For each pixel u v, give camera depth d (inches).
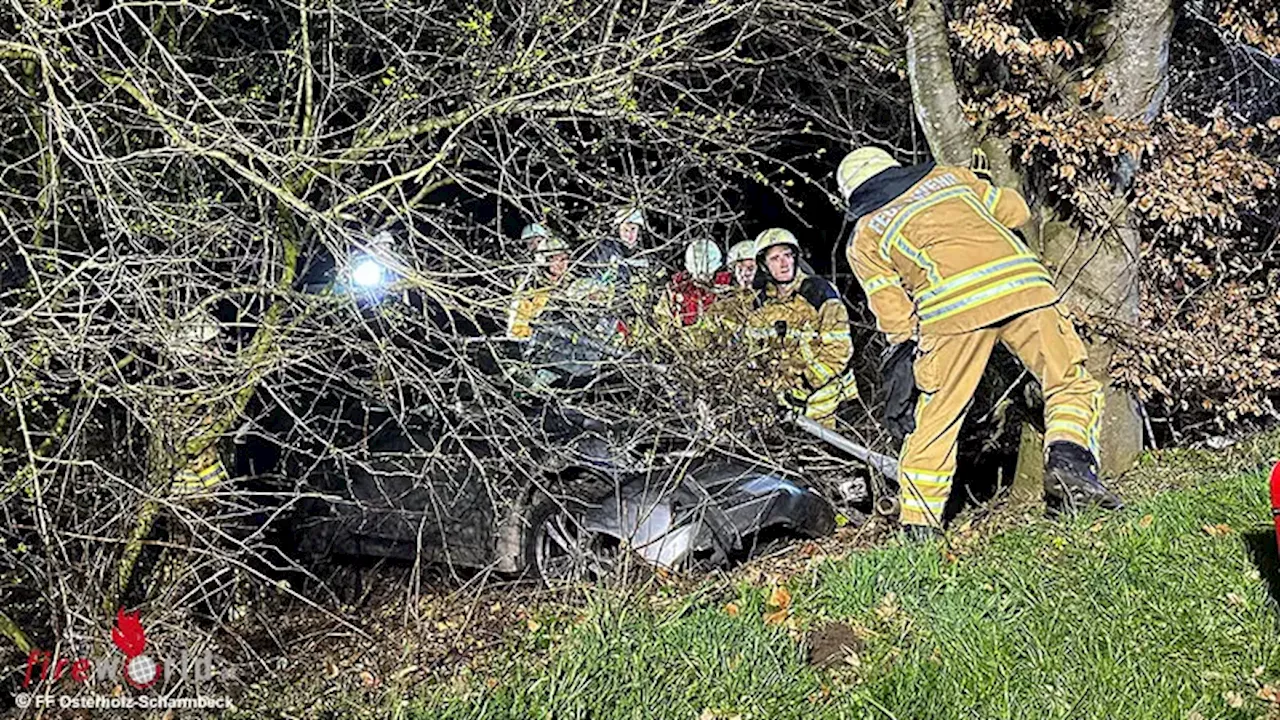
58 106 174.6
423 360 209.5
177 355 184.9
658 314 238.4
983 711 157.9
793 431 263.1
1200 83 314.2
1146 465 285.7
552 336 227.1
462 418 217.2
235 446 244.8
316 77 235.1
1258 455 283.0
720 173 310.2
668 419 241.4
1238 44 295.6
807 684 167.2
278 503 254.4
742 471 248.7
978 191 235.6
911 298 235.3
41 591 201.2
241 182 220.1
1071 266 274.1
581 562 233.8
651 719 160.6
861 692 163.2
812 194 379.9
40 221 201.5
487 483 212.2
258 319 205.3
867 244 233.3
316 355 200.7
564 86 216.1
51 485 202.5
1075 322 272.8
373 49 238.2
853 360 300.7
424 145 242.1
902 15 263.3
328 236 188.9
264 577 203.5
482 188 221.5
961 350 227.3
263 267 201.0
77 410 195.0
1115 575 192.7
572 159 255.6
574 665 171.9
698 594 201.0
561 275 213.6
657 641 178.5
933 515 231.1
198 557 212.2
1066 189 267.4
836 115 337.4
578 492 244.1
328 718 179.3
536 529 241.6
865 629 182.4
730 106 304.3
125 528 207.8
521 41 231.0
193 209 208.4
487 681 175.5
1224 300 296.0
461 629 210.8
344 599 253.8
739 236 366.9
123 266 182.2
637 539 238.7
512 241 225.1
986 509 269.9
